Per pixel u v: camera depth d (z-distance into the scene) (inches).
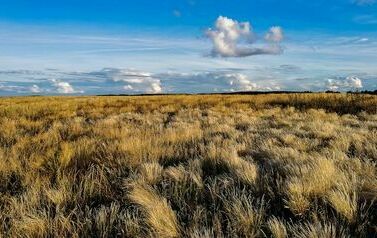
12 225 129.9
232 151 230.8
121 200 161.9
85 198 162.7
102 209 141.0
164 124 507.5
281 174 183.9
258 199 142.5
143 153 242.2
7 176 200.8
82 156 237.3
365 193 144.5
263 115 610.5
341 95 869.2
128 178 183.2
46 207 152.9
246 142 290.8
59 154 232.1
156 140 287.6
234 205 134.6
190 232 119.4
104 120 502.3
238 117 563.5
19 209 144.5
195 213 135.0
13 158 228.1
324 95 946.1
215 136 326.3
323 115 568.1
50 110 747.4
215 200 152.3
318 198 146.6
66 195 159.3
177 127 426.9
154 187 169.9
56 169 208.2
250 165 187.5
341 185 148.6
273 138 301.6
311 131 354.3
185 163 218.4
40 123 491.2
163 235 120.8
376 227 118.5
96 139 312.7
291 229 119.4
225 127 397.4
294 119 521.7
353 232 119.4
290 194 142.6
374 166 190.2
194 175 174.4
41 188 171.6
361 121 474.0
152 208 136.9
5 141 329.1
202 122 499.2
